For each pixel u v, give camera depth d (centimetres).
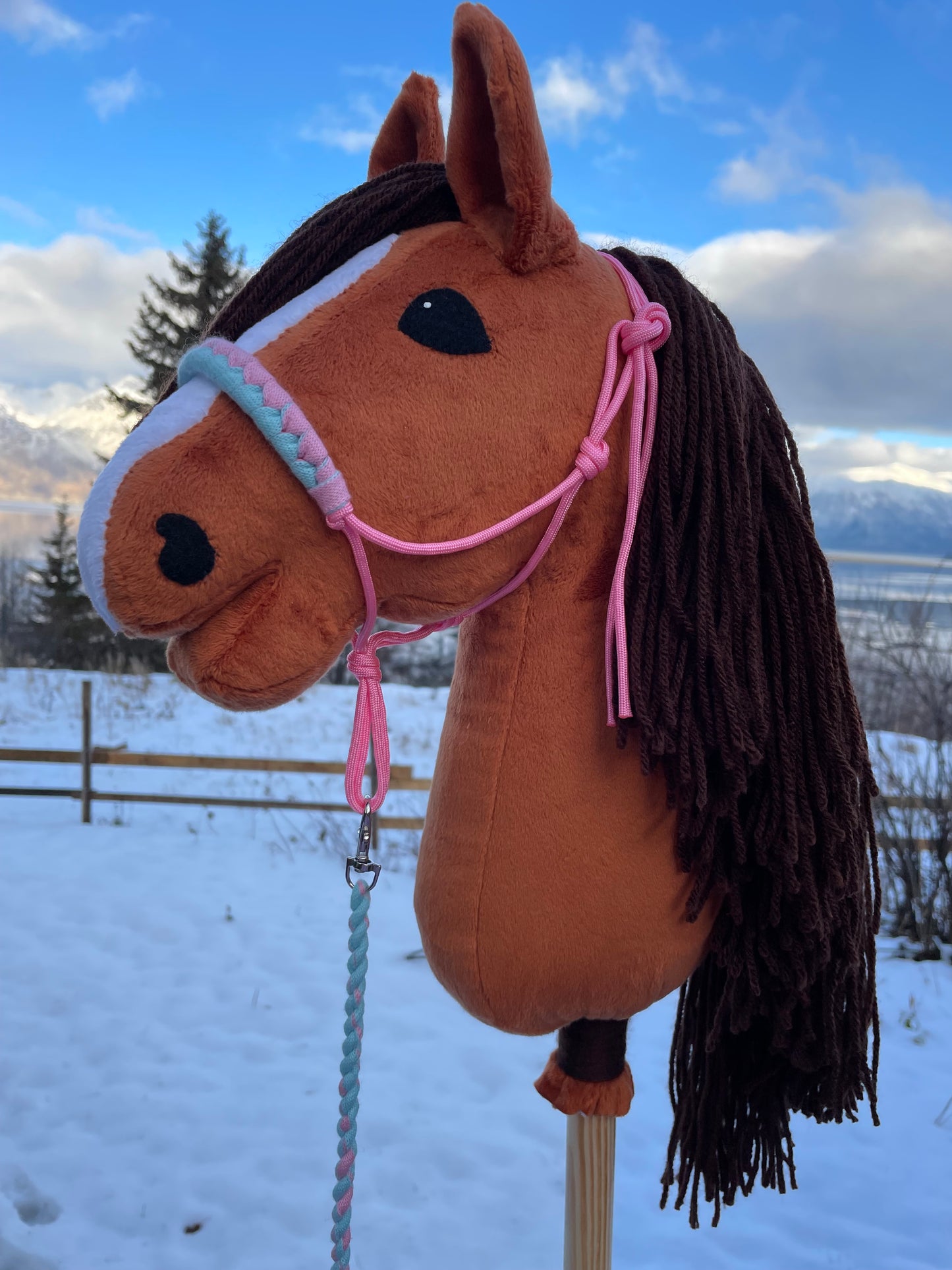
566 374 80
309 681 79
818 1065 92
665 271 93
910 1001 406
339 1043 354
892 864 485
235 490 72
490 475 77
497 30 72
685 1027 103
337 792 802
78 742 951
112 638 1644
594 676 87
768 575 87
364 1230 256
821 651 85
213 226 1591
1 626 1938
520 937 85
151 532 70
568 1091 102
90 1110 306
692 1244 254
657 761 84
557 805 86
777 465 90
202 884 515
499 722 87
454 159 80
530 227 78
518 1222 263
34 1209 261
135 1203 264
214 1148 289
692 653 82
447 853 89
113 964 412
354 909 84
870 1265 249
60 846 580
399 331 77
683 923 88
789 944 85
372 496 74
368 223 82
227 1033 358
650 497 84
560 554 85
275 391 72
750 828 84
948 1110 322
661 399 85
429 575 79
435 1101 319
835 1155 296
